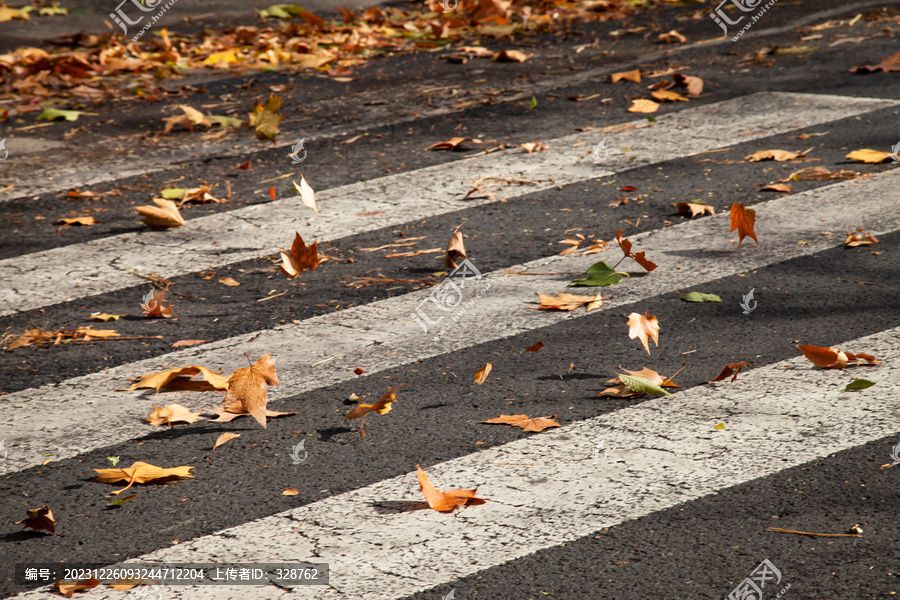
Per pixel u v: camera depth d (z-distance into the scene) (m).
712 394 3.30
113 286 4.58
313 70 9.18
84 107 8.05
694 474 2.82
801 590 2.29
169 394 3.57
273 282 4.56
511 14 11.53
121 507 2.85
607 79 8.10
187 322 4.18
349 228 5.19
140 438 3.26
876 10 9.97
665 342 3.73
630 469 2.88
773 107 6.85
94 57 9.88
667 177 5.64
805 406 3.16
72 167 6.39
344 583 2.44
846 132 6.12
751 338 3.70
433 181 5.86
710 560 2.43
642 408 3.25
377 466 3.00
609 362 3.60
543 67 8.73
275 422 3.32
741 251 4.55
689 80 7.51
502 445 3.08
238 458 3.10
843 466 2.79
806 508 2.61
